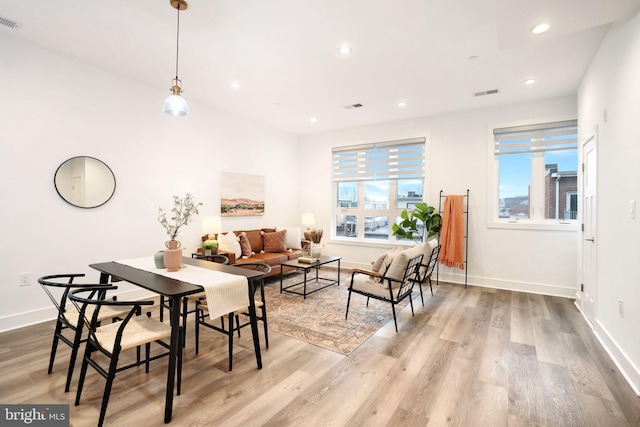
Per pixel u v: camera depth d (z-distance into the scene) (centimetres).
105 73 354
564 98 418
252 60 325
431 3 231
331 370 230
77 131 333
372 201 587
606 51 269
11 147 292
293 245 562
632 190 217
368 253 579
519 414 182
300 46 296
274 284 477
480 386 210
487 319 334
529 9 207
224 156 500
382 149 566
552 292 426
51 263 319
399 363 241
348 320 329
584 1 198
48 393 197
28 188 303
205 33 276
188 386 208
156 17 254
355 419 177
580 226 367
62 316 206
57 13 250
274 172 600
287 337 287
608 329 262
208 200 476
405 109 482
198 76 367
